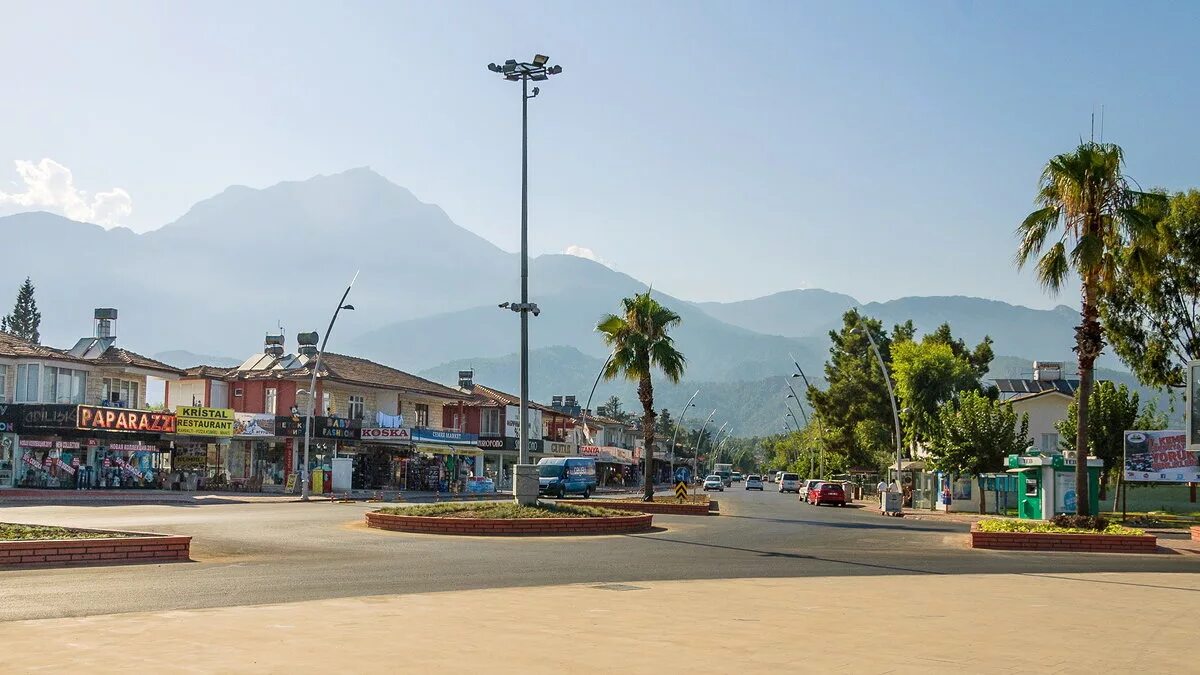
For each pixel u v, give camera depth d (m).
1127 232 27.28
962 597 14.78
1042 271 28.05
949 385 66.44
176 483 52.81
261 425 59.00
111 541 17.39
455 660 8.98
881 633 11.10
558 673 8.49
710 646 10.01
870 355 79.94
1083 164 26.69
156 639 9.79
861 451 81.06
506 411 85.19
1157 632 11.70
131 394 55.47
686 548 23.42
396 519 27.00
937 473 56.00
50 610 11.83
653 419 46.41
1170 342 50.78
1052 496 35.19
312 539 23.55
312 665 8.62
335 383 66.94
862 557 22.03
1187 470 43.53
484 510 28.08
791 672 8.75
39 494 41.91
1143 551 24.78
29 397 49.28
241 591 13.88
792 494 98.25
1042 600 14.66
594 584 15.60
